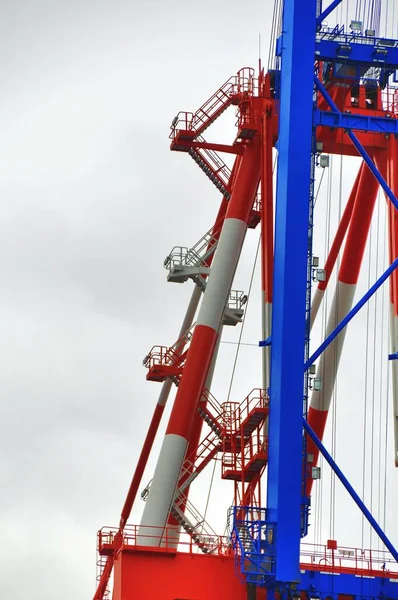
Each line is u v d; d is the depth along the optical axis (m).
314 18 118.62
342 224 134.25
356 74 121.56
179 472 125.06
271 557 111.06
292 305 113.81
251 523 112.19
